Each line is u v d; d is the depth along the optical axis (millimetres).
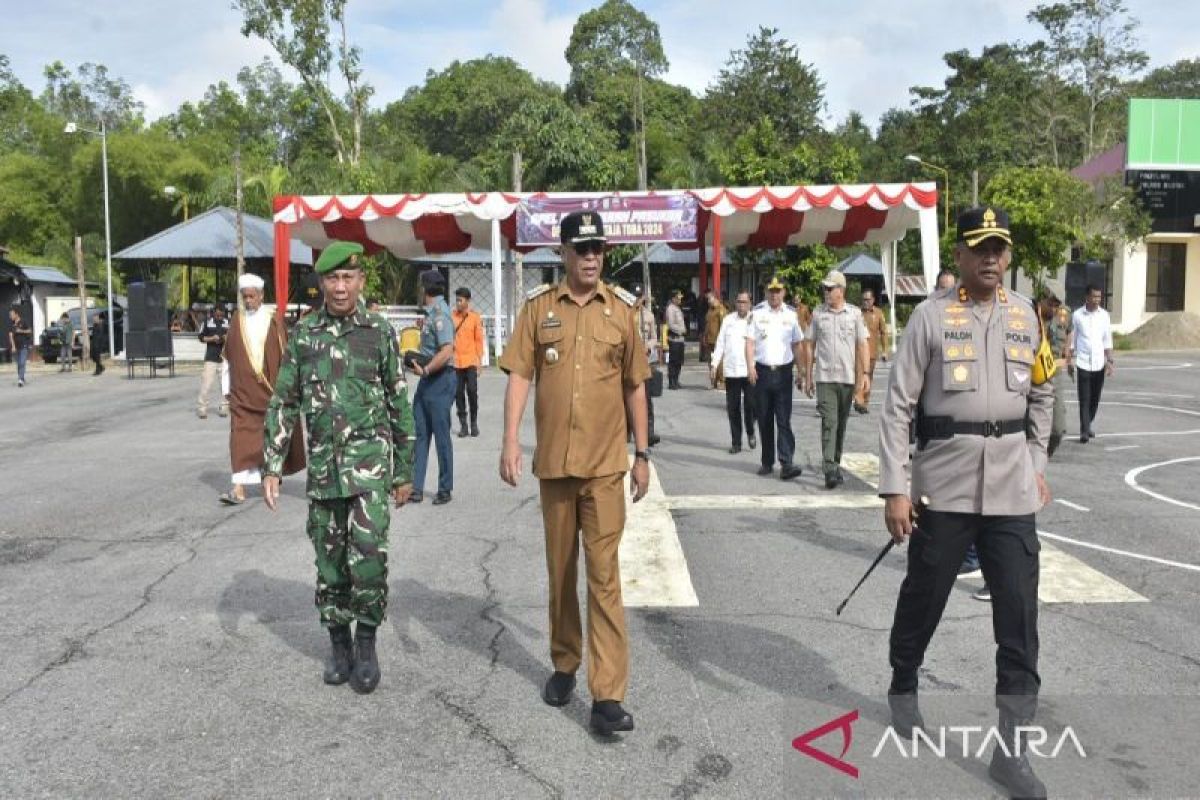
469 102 76188
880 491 3848
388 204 22031
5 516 8531
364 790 3672
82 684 4699
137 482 10180
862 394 9359
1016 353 3754
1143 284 40031
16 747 4035
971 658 4918
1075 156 57812
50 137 54594
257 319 8523
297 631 5441
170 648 5180
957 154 56219
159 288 26062
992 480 3697
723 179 34781
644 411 4379
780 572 6531
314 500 4637
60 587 6332
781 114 63188
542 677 4770
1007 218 3748
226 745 4051
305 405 4613
